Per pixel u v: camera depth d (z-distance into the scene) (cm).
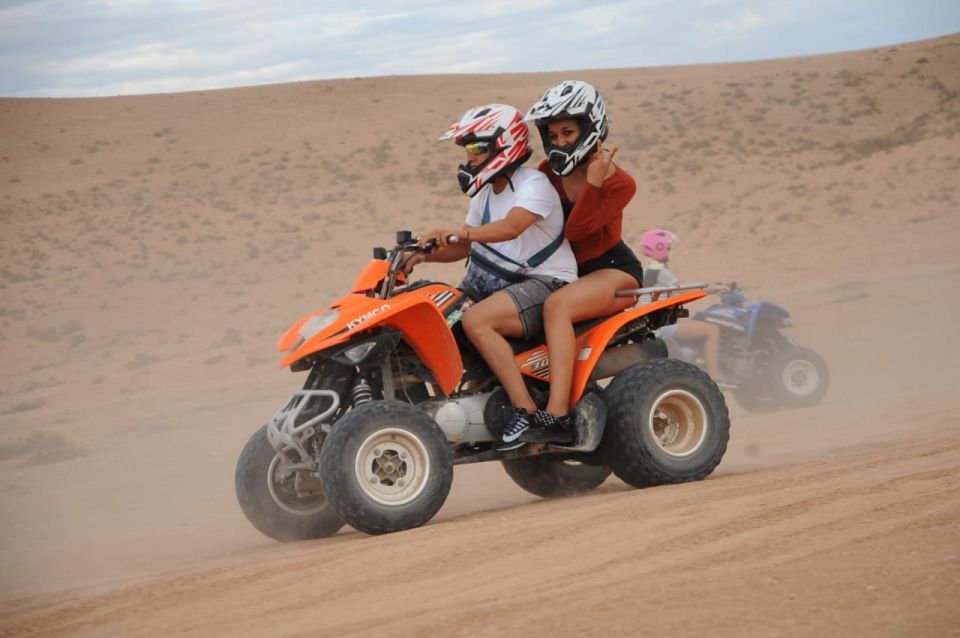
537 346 1567
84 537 1945
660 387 1574
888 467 1410
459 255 1659
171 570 1372
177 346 5378
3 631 1035
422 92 14988
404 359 1524
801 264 5781
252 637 906
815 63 15050
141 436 3409
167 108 14150
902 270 5247
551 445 1531
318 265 7306
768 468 1691
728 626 791
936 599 798
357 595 1020
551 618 855
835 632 756
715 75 15175
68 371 5003
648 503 1336
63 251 8175
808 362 2738
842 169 8544
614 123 11919
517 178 1538
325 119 13238
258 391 4012
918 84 12150
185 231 8650
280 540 1569
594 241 1591
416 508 1393
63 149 12038
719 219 7500
